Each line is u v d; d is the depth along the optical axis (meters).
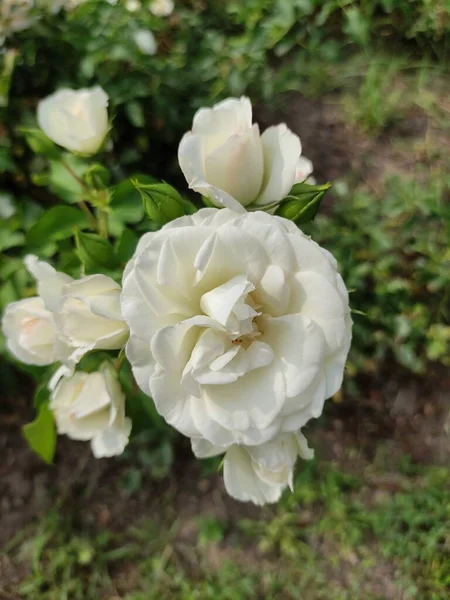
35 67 0.41
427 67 0.57
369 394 0.47
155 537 0.44
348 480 0.45
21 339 0.21
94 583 0.43
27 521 0.45
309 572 0.43
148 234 0.17
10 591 0.43
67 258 0.30
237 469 0.19
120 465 0.46
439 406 0.47
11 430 0.47
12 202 0.39
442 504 0.43
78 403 0.20
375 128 0.55
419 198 0.47
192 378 0.16
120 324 0.18
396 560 0.42
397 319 0.45
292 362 0.16
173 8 0.54
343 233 0.46
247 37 0.54
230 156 0.17
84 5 0.40
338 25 0.58
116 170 0.44
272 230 0.16
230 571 0.43
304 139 0.55
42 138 0.26
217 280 0.16
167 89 0.45
